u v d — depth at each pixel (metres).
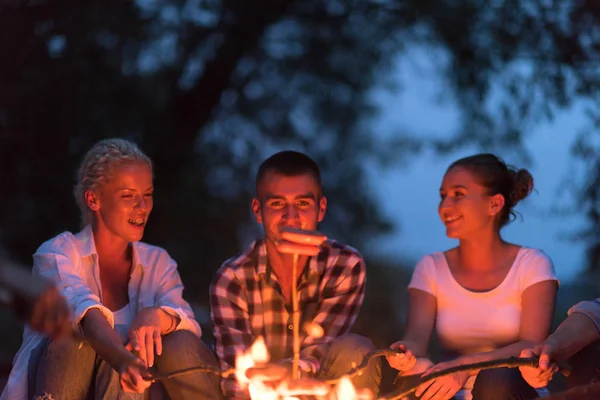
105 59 9.99
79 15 9.42
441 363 4.04
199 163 11.73
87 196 4.34
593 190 8.30
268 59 11.67
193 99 11.12
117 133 10.39
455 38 9.62
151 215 10.98
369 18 10.55
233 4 10.88
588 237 8.24
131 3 9.70
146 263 4.54
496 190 4.50
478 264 4.53
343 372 3.94
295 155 4.45
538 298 4.35
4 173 10.37
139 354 3.85
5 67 9.62
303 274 4.54
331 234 13.29
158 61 11.06
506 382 3.70
